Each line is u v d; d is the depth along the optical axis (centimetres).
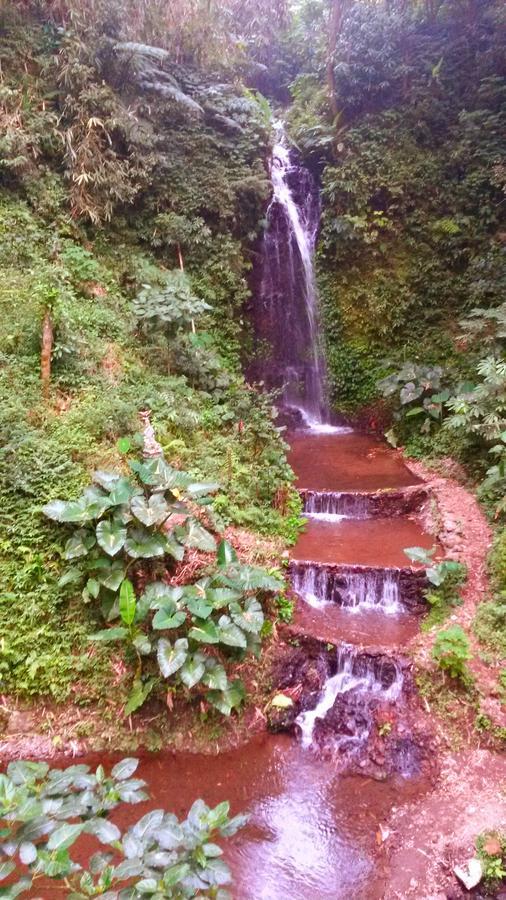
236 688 445
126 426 577
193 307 707
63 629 462
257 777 429
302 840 380
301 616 532
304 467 781
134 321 720
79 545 457
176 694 455
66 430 534
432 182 914
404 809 398
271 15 1171
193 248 860
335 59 968
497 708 441
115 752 441
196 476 579
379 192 934
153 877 226
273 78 1209
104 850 353
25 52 748
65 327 605
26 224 711
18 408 525
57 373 597
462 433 732
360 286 956
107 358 664
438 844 365
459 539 596
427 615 530
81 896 224
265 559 548
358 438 918
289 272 1014
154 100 862
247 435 686
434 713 453
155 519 446
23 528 471
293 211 1023
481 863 345
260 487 627
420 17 966
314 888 345
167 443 598
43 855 221
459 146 898
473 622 505
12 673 450
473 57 935
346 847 374
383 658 475
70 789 309
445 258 910
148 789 413
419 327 923
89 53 767
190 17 928
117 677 457
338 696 477
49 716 449
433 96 929
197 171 880
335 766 439
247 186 898
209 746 451
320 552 588
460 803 393
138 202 845
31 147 729
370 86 948
